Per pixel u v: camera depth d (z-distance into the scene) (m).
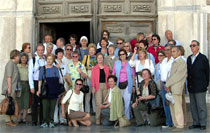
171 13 9.17
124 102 7.84
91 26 9.59
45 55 8.19
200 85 7.13
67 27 11.80
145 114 7.81
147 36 8.91
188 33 9.06
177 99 7.19
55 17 9.68
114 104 7.55
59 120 8.08
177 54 7.27
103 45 8.50
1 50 9.66
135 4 9.50
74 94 7.71
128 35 9.53
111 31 9.59
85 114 7.59
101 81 7.91
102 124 7.82
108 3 9.57
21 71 8.02
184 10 9.10
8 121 7.81
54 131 7.01
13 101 7.66
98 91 7.88
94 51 8.38
